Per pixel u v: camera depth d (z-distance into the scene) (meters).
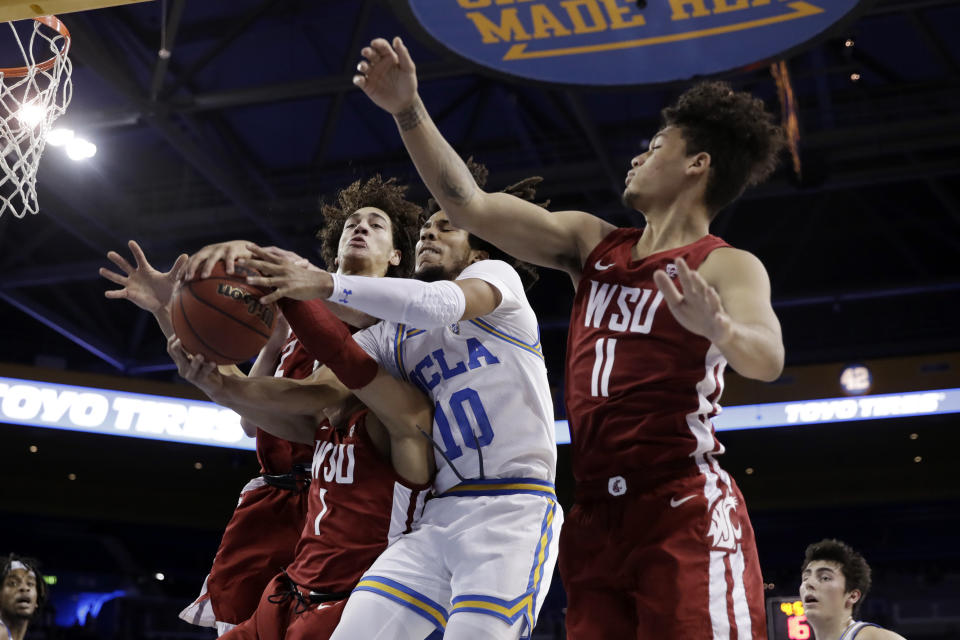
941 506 16.23
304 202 13.12
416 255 3.06
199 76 11.89
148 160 13.27
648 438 2.21
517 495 2.62
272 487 3.45
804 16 5.36
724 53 5.70
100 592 17.30
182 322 2.49
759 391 14.34
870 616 16.95
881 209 14.92
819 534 17.34
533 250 2.50
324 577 2.83
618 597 2.24
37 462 15.98
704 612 2.09
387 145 13.20
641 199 2.41
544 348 17.64
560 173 12.88
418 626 2.59
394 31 11.20
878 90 12.22
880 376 13.89
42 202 13.00
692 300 1.85
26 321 16.94
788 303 15.38
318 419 3.12
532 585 2.57
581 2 5.27
